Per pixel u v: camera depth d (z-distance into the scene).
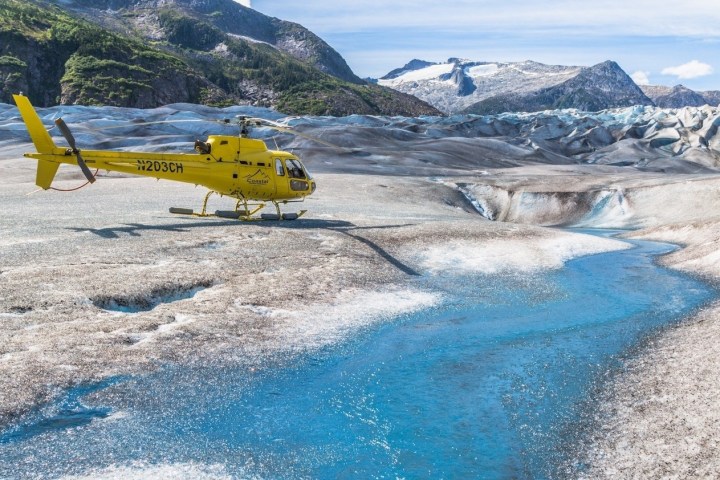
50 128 83.75
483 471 8.94
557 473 8.87
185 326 13.17
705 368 11.51
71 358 11.10
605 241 28.95
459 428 10.20
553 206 53.44
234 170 24.05
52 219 22.67
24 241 18.48
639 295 19.25
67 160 21.41
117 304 14.44
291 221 26.11
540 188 55.72
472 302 17.67
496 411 10.84
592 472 8.81
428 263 21.41
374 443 9.65
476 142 108.62
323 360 12.80
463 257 22.53
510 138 125.62
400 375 12.34
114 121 93.56
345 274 18.44
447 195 54.34
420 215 33.56
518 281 20.28
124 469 8.38
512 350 13.97
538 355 13.67
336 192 46.44
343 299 16.55
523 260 23.09
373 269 19.50
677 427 9.48
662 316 16.84
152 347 12.04
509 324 15.92
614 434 9.76
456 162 86.88
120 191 36.81
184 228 22.38
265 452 9.19
